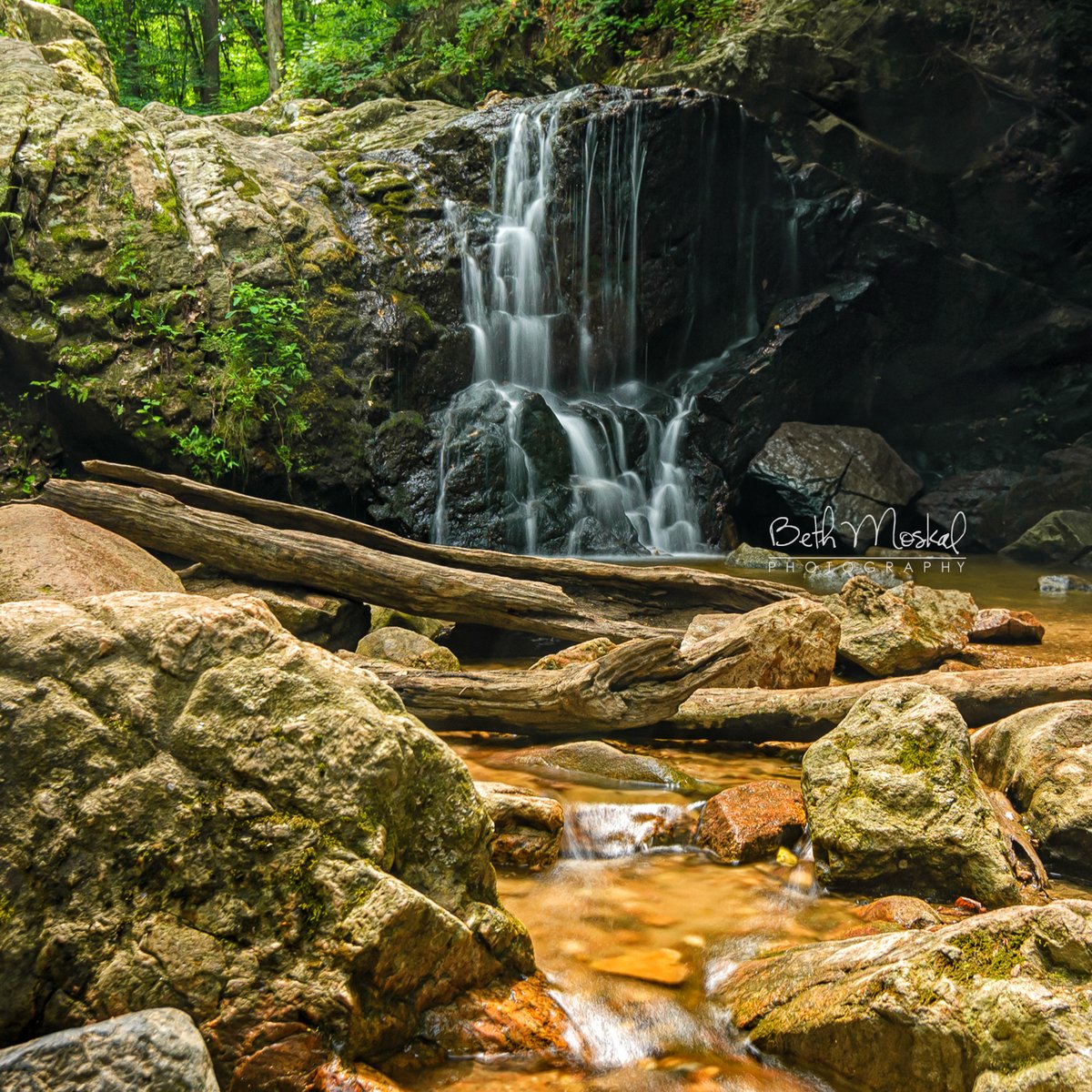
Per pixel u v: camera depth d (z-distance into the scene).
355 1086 2.04
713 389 13.55
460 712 4.51
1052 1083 1.84
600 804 3.66
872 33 15.13
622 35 17.16
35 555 5.14
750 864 3.41
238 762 2.18
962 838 3.11
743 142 13.94
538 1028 2.33
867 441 14.03
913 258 14.95
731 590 6.64
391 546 6.58
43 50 12.34
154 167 9.91
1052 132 15.09
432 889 2.37
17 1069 1.76
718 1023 2.43
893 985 2.14
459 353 11.36
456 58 17.56
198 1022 2.05
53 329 8.90
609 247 13.09
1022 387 16.05
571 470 11.52
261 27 24.39
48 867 2.07
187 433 9.13
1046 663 6.28
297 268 10.38
